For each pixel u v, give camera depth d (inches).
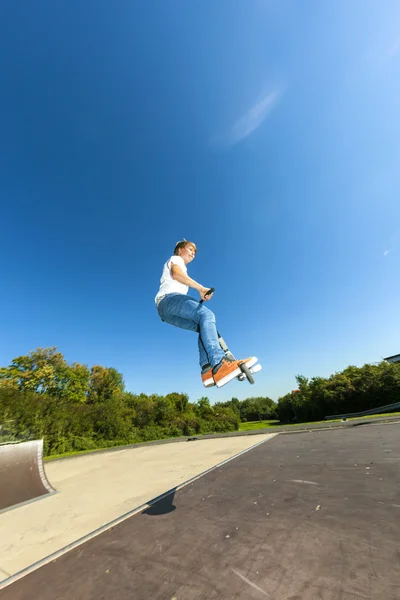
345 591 45.3
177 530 82.0
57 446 463.2
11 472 156.3
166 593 52.1
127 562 66.7
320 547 60.4
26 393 510.3
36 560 75.3
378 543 58.5
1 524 111.4
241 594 48.5
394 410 784.9
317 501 88.9
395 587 44.5
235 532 74.7
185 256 100.7
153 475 175.3
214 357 69.4
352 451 161.6
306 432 314.0
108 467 237.0
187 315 81.0
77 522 103.1
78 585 59.5
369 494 88.7
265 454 195.0
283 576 52.1
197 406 1120.2
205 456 229.9
